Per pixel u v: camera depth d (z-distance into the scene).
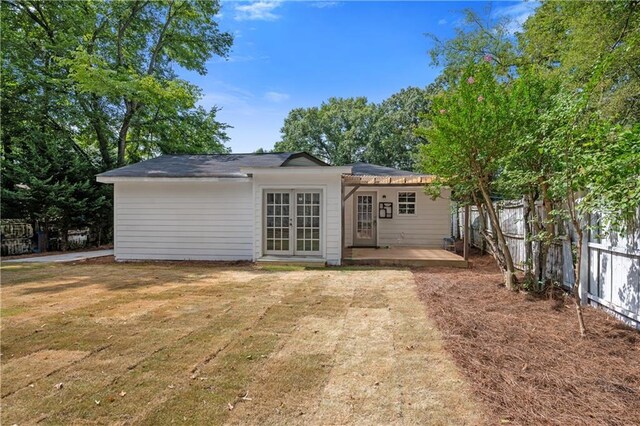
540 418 2.33
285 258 9.27
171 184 10.15
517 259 8.17
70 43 14.99
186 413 2.43
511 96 5.14
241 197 9.97
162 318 4.58
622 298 4.18
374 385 2.79
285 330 4.11
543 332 3.93
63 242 13.80
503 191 6.11
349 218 12.88
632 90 6.63
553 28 10.52
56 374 3.03
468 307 4.98
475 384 2.78
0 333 4.03
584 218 4.84
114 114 16.97
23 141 13.49
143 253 10.27
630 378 2.88
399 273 7.93
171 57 19.30
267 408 2.49
